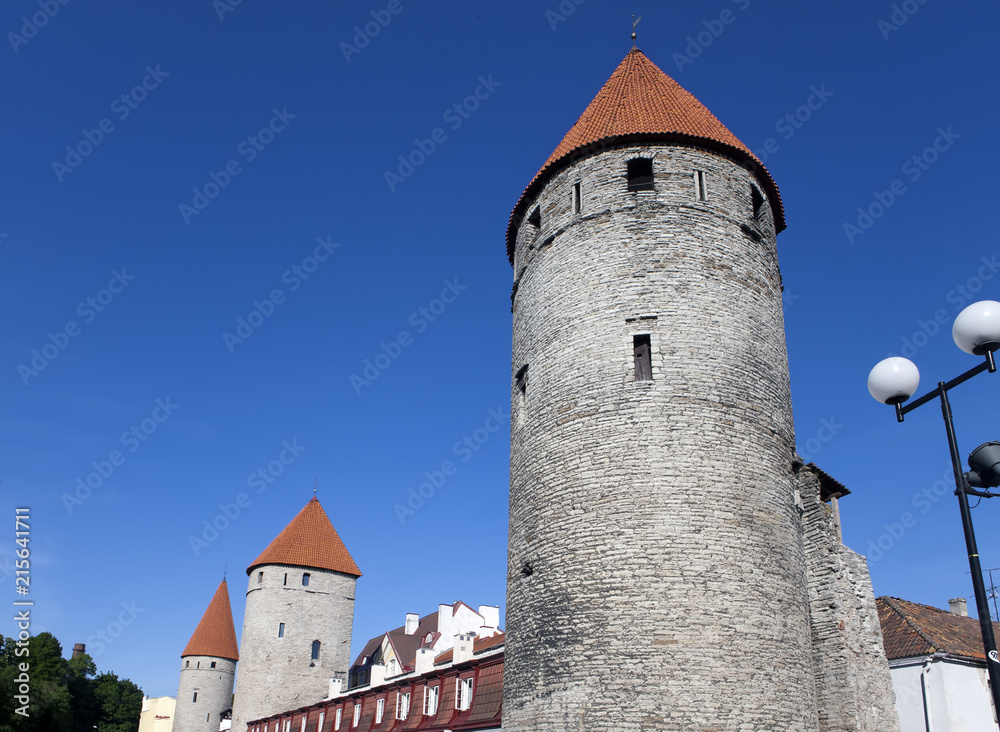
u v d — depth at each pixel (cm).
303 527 5994
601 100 2458
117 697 9288
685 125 2216
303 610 5684
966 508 916
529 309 2269
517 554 2045
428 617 5678
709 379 1931
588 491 1886
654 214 2094
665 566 1748
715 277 2050
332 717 4319
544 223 2303
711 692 1636
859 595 2114
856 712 1869
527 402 2166
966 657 2664
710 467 1845
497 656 2803
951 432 958
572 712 1712
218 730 7338
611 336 2006
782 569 1841
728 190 2172
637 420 1895
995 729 2619
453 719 2942
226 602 7906
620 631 1720
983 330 938
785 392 2109
